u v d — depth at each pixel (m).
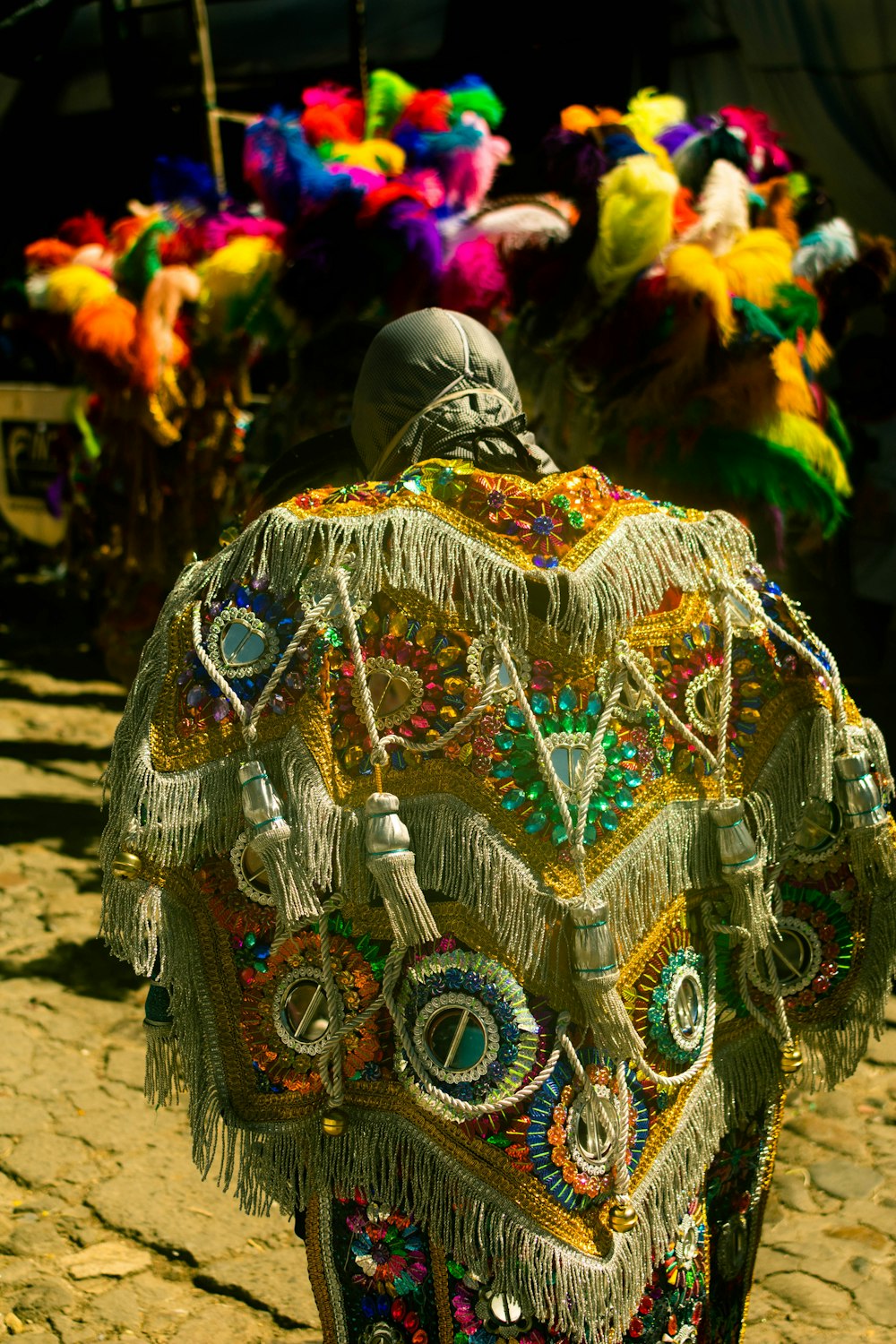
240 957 1.16
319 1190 1.17
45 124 7.77
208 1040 1.17
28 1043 2.80
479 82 3.62
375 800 1.05
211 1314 1.99
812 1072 1.37
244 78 6.92
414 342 1.28
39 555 7.57
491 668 1.11
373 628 1.13
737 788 1.20
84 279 4.12
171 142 7.19
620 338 3.11
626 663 1.13
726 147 3.36
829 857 1.29
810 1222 2.21
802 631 1.25
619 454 3.30
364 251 3.21
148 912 1.13
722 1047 1.26
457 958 1.10
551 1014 1.09
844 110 5.14
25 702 5.66
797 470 3.16
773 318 3.16
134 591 4.63
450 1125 1.10
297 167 3.36
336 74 6.59
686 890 1.18
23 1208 2.25
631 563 1.13
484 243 3.24
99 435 4.52
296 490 1.51
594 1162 1.10
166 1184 2.33
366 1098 1.13
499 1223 1.08
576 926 1.06
